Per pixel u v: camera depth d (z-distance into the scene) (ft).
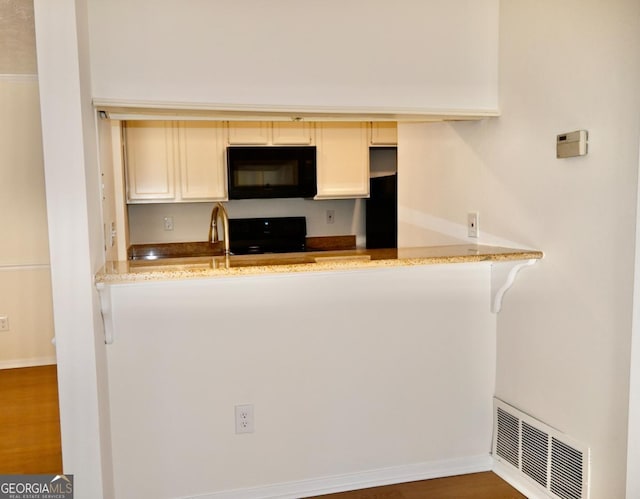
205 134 13.76
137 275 5.90
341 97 7.10
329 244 16.17
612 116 5.75
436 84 7.46
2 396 12.24
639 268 5.48
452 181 8.86
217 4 6.60
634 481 5.59
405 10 7.27
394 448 7.77
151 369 6.79
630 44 5.50
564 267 6.54
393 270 7.52
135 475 6.86
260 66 6.79
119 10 6.33
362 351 7.51
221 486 7.14
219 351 6.98
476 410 8.09
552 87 6.60
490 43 7.62
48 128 5.33
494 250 7.46
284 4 6.83
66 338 5.58
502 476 7.91
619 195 5.70
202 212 15.16
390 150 15.78
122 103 6.29
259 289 7.03
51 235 5.45
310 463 7.45
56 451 9.42
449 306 7.83
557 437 6.72
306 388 7.33
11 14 7.93
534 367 7.18
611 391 5.90
